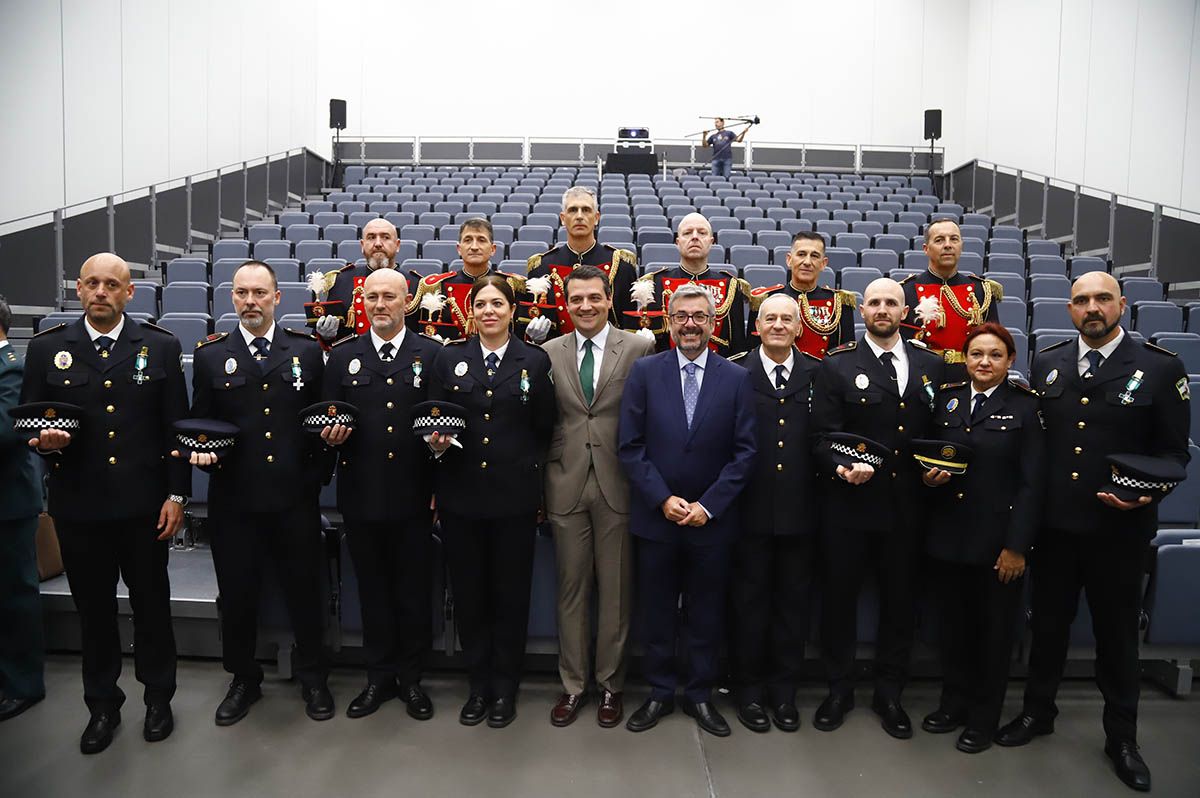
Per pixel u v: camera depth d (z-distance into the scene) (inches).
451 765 95.3
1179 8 328.8
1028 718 103.0
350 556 111.3
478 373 102.8
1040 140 431.2
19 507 105.0
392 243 137.3
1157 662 116.6
